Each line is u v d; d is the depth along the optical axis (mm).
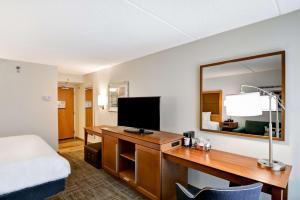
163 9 1662
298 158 1670
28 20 1867
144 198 2336
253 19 1874
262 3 1562
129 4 1572
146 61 3309
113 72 4219
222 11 1703
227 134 2156
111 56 3383
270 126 1612
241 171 1556
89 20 1881
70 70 4852
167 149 2209
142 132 2758
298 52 1674
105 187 2629
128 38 2424
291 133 1704
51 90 4191
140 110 2791
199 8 1646
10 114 3650
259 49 1918
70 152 4465
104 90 4559
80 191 2508
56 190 2059
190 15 1783
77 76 5566
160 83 3033
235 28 2098
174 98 2793
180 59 2703
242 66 2033
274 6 1614
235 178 1517
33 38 2402
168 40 2500
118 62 3891
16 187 1766
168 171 2223
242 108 1609
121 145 2887
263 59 1877
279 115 1778
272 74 1813
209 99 2326
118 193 2463
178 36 2352
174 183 2318
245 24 1995
